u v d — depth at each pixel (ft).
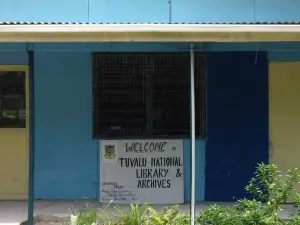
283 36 18.37
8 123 26.76
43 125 26.17
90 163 26.11
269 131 25.98
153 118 26.07
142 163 25.79
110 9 25.91
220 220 16.28
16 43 20.16
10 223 22.12
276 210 16.79
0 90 26.71
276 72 25.95
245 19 25.99
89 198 26.03
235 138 25.95
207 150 25.94
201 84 25.94
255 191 17.74
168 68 26.03
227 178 25.93
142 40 18.34
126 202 25.66
